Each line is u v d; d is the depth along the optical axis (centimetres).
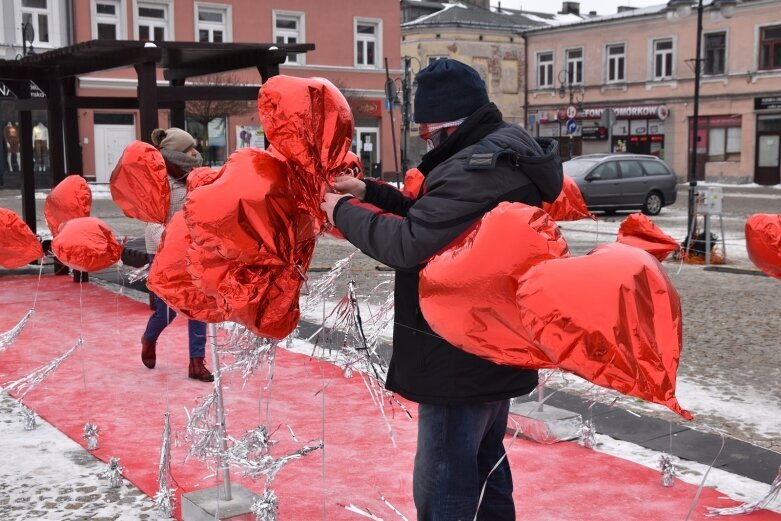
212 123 2814
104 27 2755
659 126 3816
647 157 2061
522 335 213
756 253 334
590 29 4000
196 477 386
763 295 938
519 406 462
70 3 2680
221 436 333
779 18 3394
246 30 2944
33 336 679
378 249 238
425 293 222
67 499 363
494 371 238
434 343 240
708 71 3634
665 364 187
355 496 363
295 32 3055
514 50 4341
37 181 2730
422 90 254
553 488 371
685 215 2048
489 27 4253
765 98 3462
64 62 924
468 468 242
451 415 242
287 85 252
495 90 4300
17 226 487
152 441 435
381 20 3206
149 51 766
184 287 306
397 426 455
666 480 372
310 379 546
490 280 210
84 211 536
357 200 249
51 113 976
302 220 255
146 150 414
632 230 347
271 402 496
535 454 414
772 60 3450
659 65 3791
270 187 243
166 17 2806
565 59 4119
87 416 476
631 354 187
